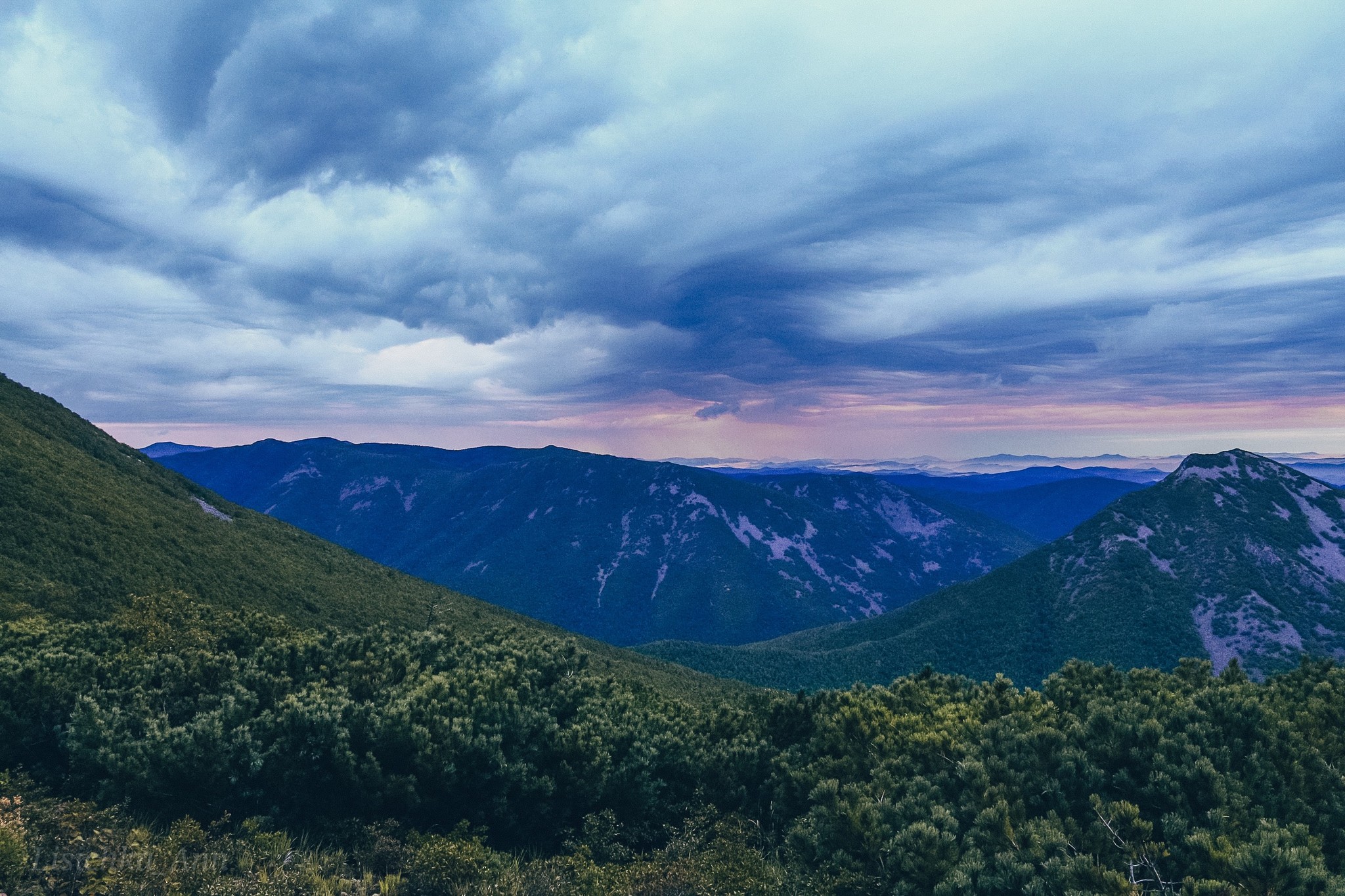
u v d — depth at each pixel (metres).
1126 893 11.61
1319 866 11.20
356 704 20.64
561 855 18.78
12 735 18.17
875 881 14.30
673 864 16.69
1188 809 13.68
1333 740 16.27
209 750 17.42
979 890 12.59
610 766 21.39
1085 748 16.12
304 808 18.50
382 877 16.16
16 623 27.02
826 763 19.89
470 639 32.09
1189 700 17.20
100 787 17.12
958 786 16.47
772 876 16.33
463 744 19.42
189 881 13.19
